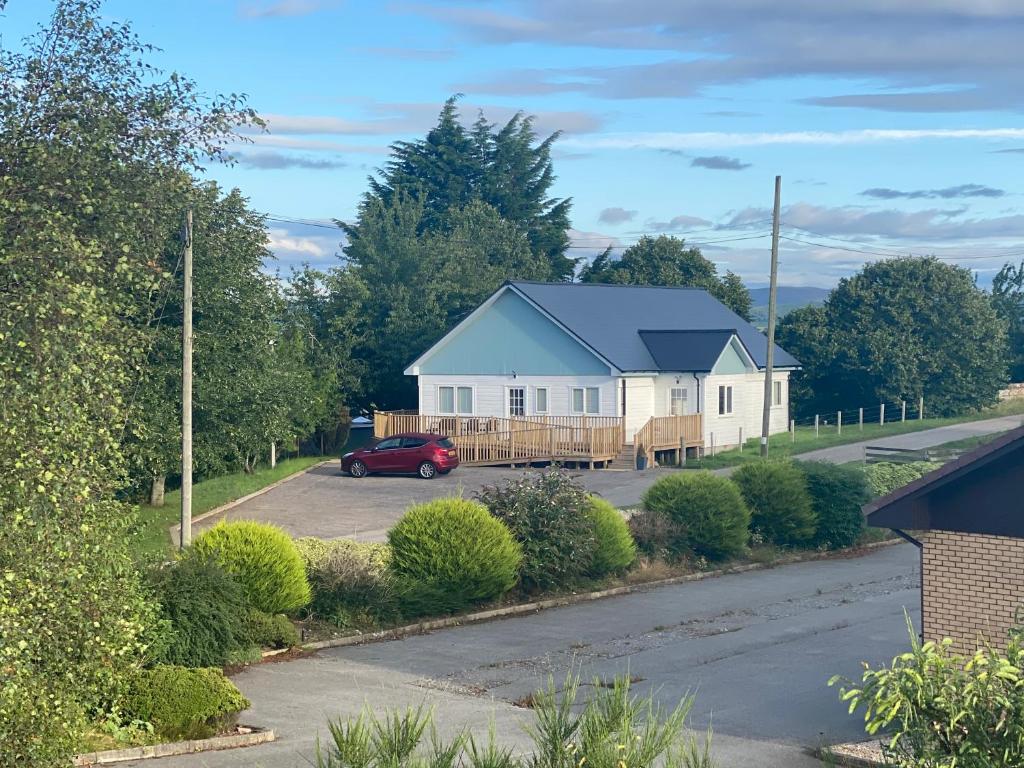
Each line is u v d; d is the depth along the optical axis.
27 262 11.07
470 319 50.84
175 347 29.73
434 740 7.92
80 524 10.09
